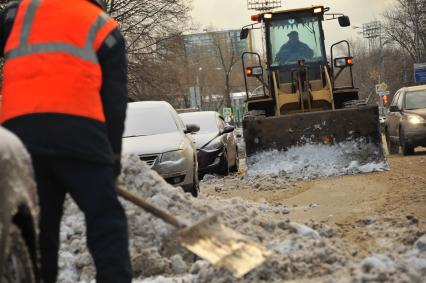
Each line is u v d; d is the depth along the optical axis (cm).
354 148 2188
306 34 2650
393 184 1748
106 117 621
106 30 627
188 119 2892
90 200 597
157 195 1071
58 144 589
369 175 2050
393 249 924
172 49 5650
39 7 634
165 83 5862
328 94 2569
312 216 1316
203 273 838
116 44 629
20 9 644
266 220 1055
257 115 2525
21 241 542
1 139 529
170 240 1003
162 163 1761
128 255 610
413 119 2995
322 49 2641
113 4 5222
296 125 2200
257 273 820
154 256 945
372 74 14125
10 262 529
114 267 596
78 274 955
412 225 1080
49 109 594
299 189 1831
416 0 10756
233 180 2245
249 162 2208
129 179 1109
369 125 2184
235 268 612
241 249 628
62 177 602
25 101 598
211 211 1061
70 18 623
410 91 3209
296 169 2159
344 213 1317
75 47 612
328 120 2192
